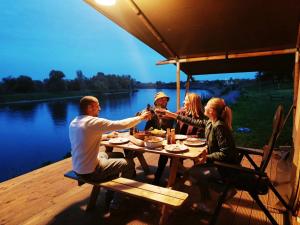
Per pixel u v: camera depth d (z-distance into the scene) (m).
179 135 2.63
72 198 2.51
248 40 3.43
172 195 1.70
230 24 2.90
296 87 2.99
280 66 4.45
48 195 2.59
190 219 2.04
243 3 2.35
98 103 2.08
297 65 3.01
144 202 2.38
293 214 1.90
